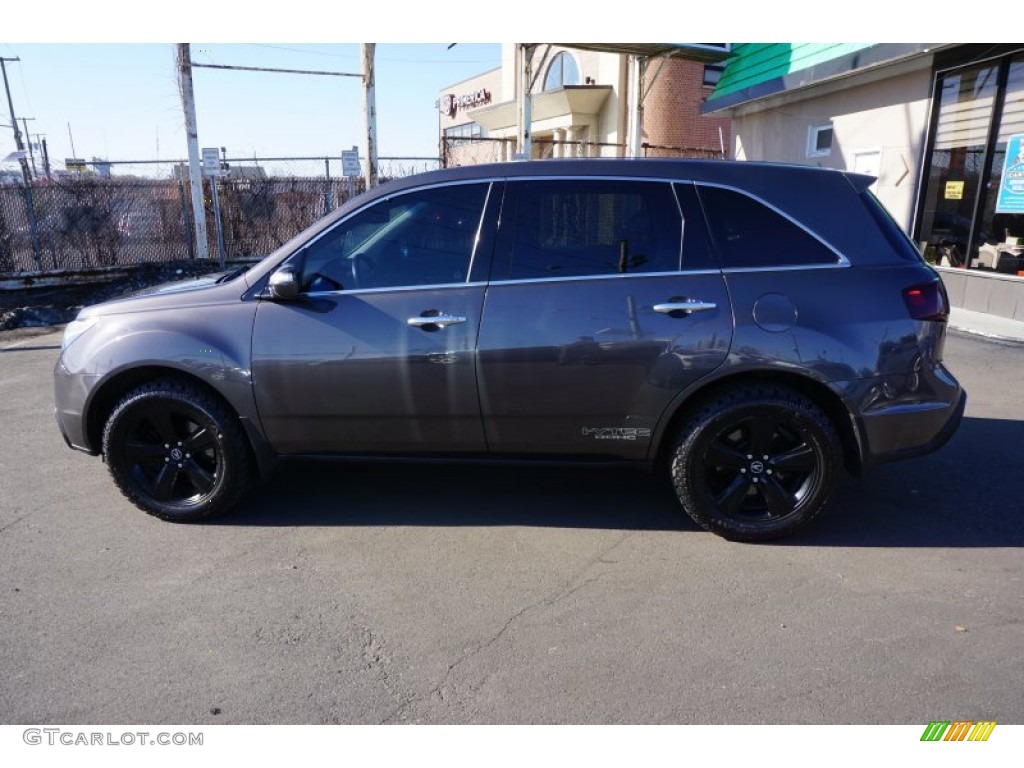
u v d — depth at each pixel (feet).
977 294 31.19
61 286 42.37
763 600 10.51
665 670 9.01
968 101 31.07
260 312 12.24
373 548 12.14
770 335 11.37
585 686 8.75
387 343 11.89
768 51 41.34
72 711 8.39
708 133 66.03
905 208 34.63
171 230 48.24
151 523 13.10
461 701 8.54
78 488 14.74
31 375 24.62
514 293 11.78
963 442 16.76
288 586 10.98
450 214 12.18
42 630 9.87
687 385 11.57
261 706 8.48
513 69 85.05
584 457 12.38
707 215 11.77
